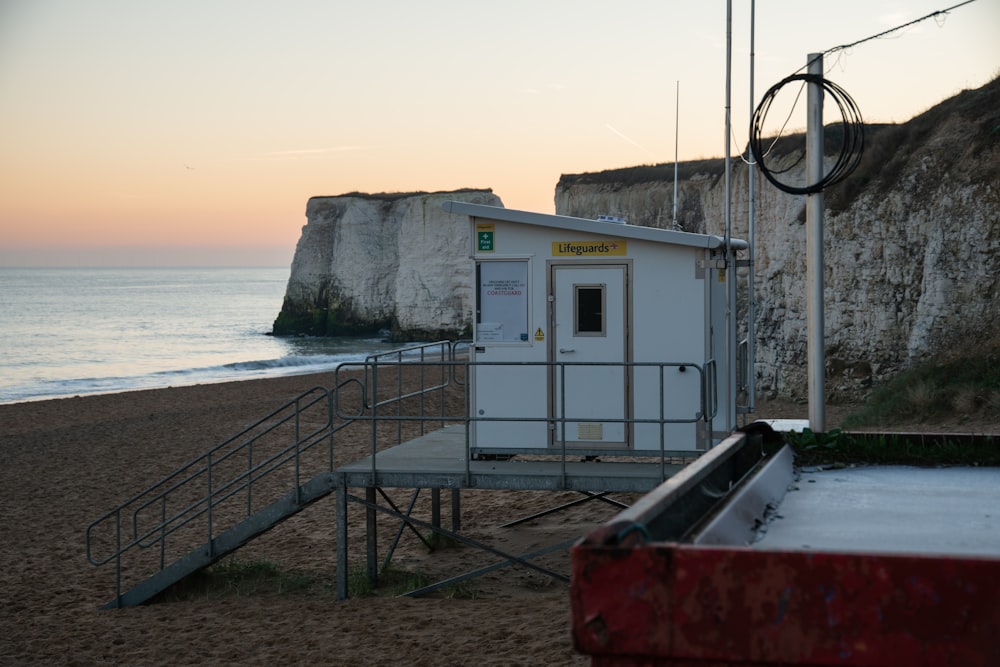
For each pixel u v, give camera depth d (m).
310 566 11.20
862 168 28.39
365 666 7.32
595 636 2.12
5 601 10.38
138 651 8.30
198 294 177.12
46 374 56.06
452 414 26.38
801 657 2.00
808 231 8.29
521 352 9.37
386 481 9.16
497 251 9.37
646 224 50.41
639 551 2.10
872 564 1.97
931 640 1.93
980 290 22.38
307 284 85.81
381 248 82.56
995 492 3.88
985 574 1.90
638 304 9.12
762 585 2.03
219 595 10.12
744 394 10.09
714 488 3.62
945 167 25.52
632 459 9.82
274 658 7.73
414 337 75.81
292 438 22.38
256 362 54.62
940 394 18.02
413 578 10.10
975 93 27.02
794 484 4.17
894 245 26.12
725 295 9.27
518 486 8.80
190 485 17.23
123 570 11.71
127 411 30.97
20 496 16.94
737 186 35.19
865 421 17.95
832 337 26.92
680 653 2.06
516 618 8.27
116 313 121.25
